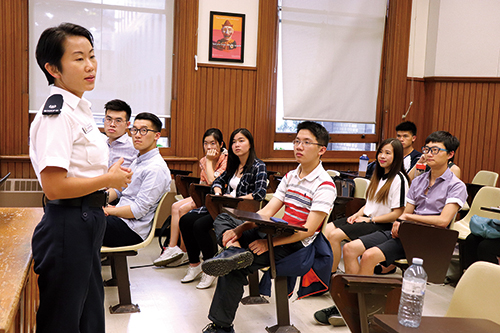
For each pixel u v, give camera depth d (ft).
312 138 8.27
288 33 17.67
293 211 8.41
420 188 10.64
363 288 5.69
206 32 16.61
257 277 10.17
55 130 4.79
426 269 9.15
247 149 11.64
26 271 4.62
